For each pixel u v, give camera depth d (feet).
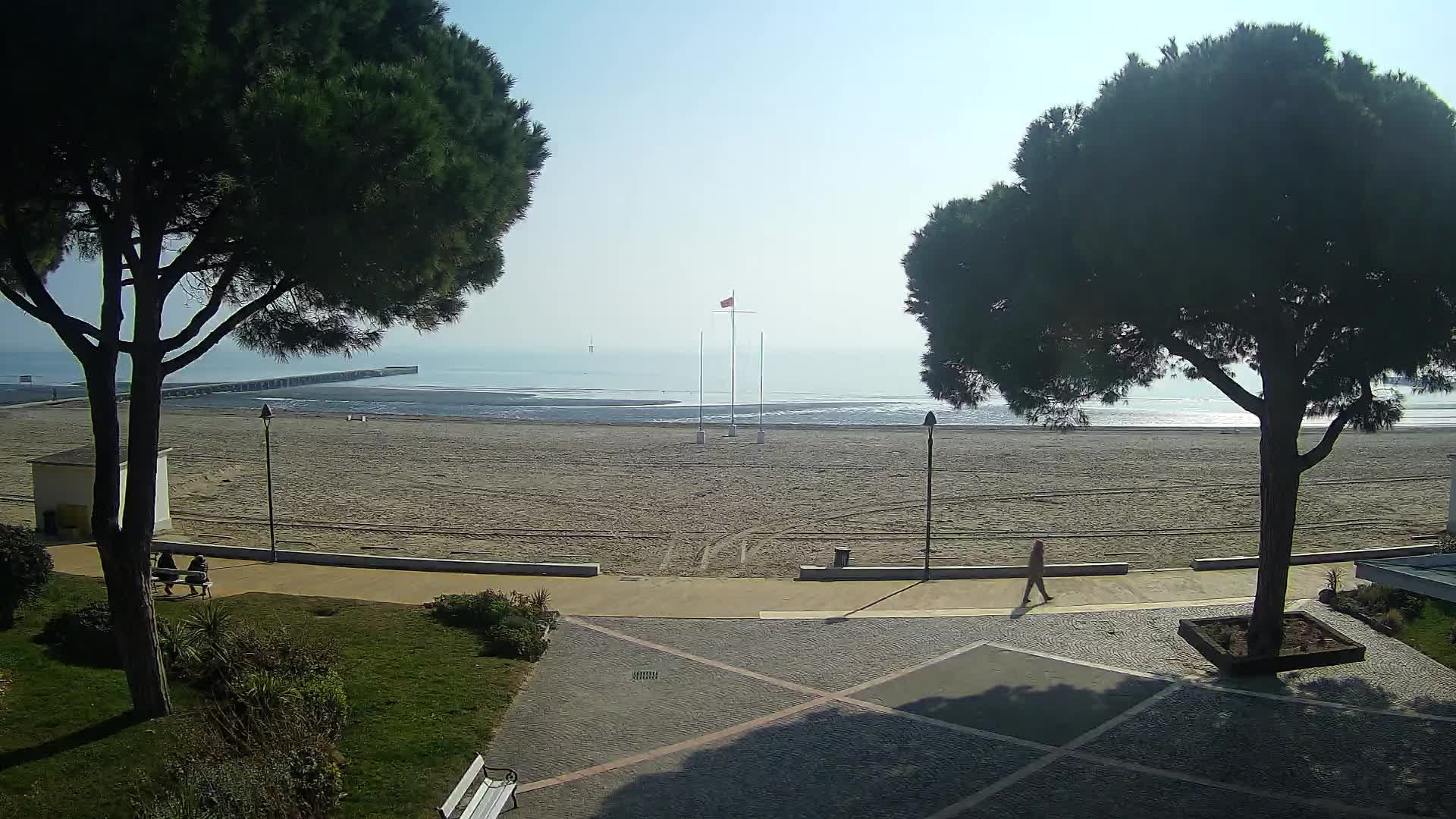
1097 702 46.68
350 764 37.06
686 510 110.73
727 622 61.16
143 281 35.68
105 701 39.60
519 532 97.40
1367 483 130.93
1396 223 41.93
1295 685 48.88
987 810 35.37
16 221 33.53
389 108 32.65
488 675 48.85
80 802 31.01
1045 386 54.34
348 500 115.65
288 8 34.14
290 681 41.27
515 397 352.28
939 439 185.88
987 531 99.40
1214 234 43.86
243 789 30.22
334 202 32.48
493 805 33.73
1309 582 71.10
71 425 199.31
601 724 43.65
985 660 53.47
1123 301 49.24
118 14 29.22
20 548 50.80
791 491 124.98
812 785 37.52
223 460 149.38
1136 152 45.44
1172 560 84.38
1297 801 35.96
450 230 36.04
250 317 44.70
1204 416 282.36
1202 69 46.65
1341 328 49.39
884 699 47.26
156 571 63.26
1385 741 41.50
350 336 46.29
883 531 99.55
